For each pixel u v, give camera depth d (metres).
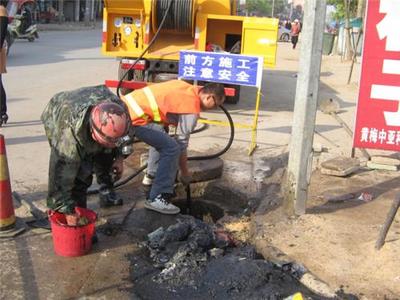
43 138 7.02
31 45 20.03
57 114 3.61
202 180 5.62
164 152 4.68
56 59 15.86
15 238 4.14
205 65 6.73
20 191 5.09
